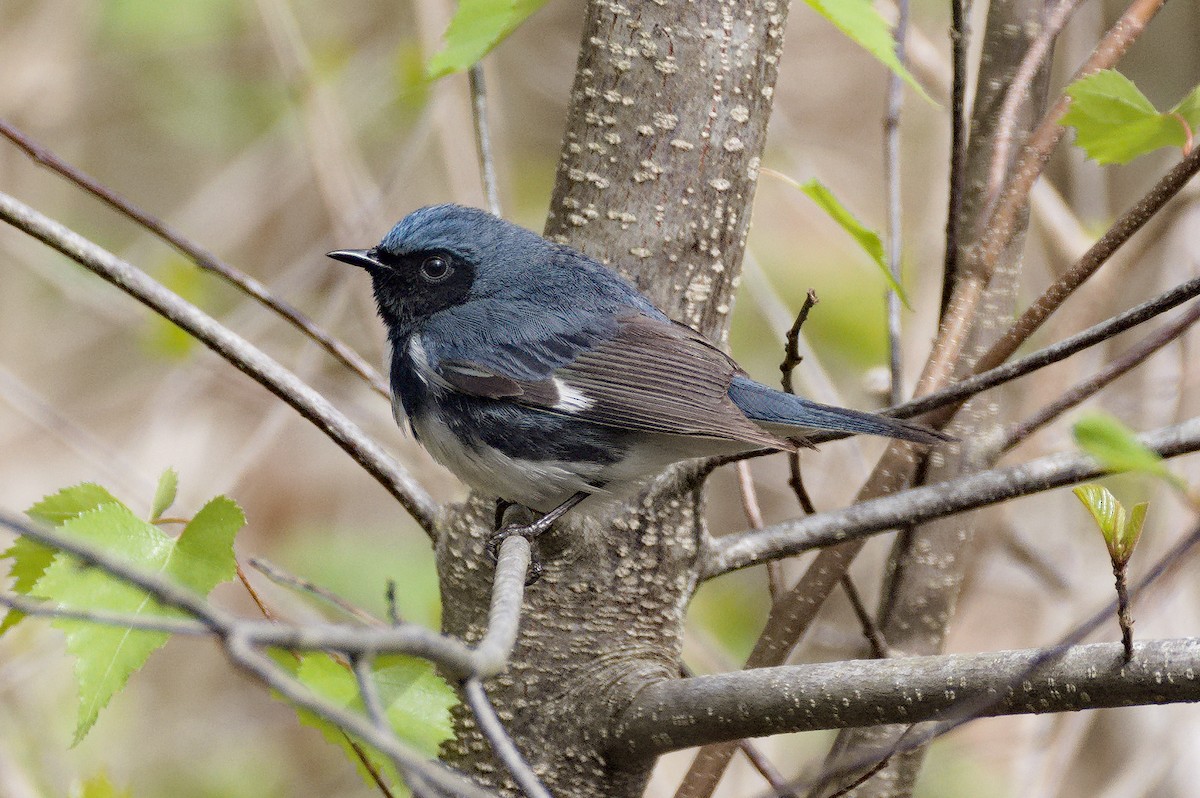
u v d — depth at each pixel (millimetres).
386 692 6418
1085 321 12320
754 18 7684
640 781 7535
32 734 13500
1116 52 7930
